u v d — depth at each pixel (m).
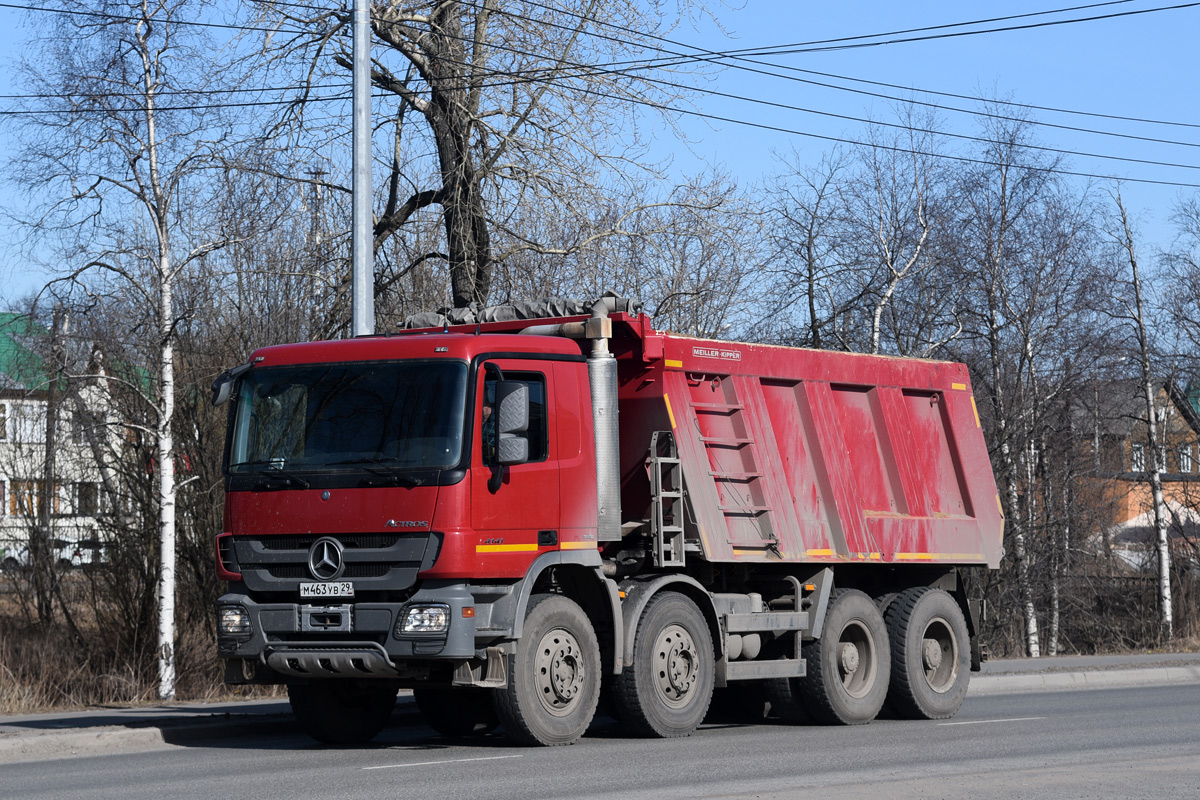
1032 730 13.12
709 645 12.86
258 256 21.16
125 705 17.02
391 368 11.37
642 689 12.20
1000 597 29.38
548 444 11.68
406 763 10.46
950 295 32.47
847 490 14.73
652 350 12.88
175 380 20.86
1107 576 34.84
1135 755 10.83
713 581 13.62
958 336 32.31
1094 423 34.00
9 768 10.81
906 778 9.44
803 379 14.59
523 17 21.08
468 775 9.63
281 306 21.31
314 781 9.42
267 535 11.34
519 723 11.27
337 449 11.24
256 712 14.16
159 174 18.89
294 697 12.32
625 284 22.17
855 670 14.49
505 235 21.91
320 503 11.09
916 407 16.11
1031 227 32.59
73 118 18.48
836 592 14.48
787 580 14.12
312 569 11.08
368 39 15.81
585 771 9.84
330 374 11.52
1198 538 37.41
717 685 13.11
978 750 11.29
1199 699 17.53
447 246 22.73
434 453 10.98
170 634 18.42
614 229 21.09
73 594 21.75
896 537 15.16
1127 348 34.78
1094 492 33.38
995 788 8.90
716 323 27.53
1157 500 34.59
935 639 15.51
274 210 20.02
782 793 8.65
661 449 12.97
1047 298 32.12
